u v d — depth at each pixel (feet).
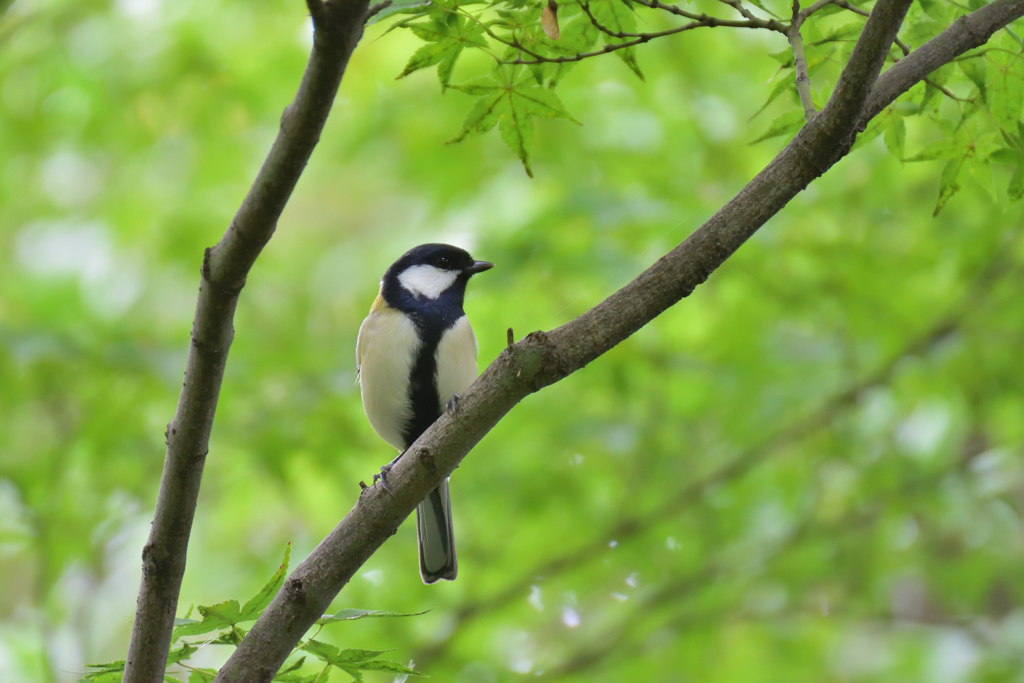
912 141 33.63
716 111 38.96
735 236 14.16
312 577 14.29
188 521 13.62
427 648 34.76
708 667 36.78
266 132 43.47
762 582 37.45
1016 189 17.92
